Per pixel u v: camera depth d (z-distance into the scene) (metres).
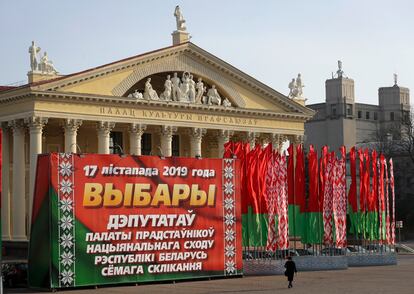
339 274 57.94
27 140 75.81
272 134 90.44
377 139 149.12
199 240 52.19
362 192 68.06
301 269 61.19
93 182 47.56
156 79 83.12
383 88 174.38
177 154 87.12
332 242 63.41
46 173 46.44
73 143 73.00
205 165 52.94
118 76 76.75
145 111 78.44
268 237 57.69
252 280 52.56
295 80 95.81
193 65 83.56
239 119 86.94
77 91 73.44
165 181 50.72
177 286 48.28
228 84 86.38
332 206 63.50
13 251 73.12
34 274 46.88
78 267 46.56
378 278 53.88
